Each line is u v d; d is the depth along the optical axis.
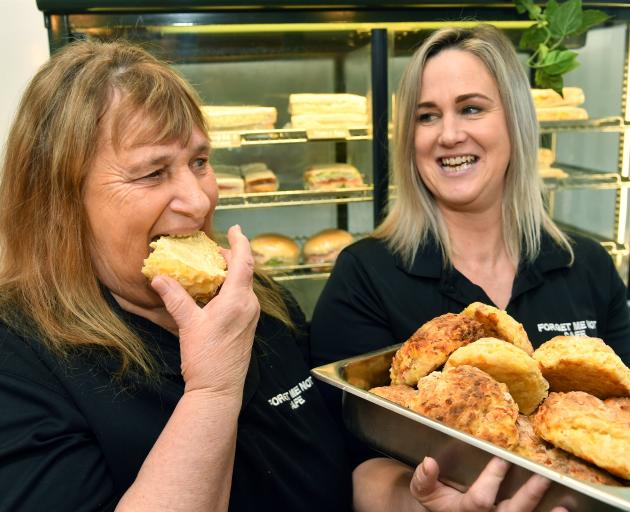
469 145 1.29
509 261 1.40
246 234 2.36
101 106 0.78
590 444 0.68
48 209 0.83
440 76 1.29
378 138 1.95
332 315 1.35
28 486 0.74
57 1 1.64
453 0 1.80
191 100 0.86
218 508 0.75
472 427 0.76
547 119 2.06
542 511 0.67
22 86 2.14
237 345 0.76
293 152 2.28
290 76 2.19
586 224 2.27
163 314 0.94
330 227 2.39
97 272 0.88
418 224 1.37
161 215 0.83
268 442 1.02
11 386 0.79
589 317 1.36
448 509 0.76
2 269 0.89
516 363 0.81
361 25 1.83
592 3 1.88
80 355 0.85
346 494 1.12
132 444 0.84
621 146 2.11
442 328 0.93
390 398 0.87
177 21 1.73
